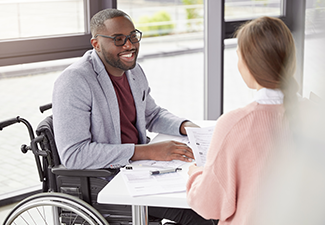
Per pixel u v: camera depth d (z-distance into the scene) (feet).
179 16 29.76
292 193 1.90
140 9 27.73
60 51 7.64
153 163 4.77
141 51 27.58
